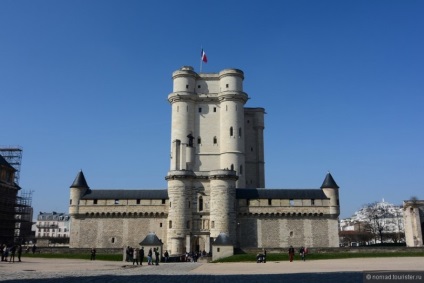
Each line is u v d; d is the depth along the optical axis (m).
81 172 74.56
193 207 70.19
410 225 71.56
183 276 24.58
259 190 74.06
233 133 82.19
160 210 71.69
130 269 32.69
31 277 23.08
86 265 38.16
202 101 85.12
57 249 60.78
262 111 93.06
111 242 70.88
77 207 71.81
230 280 21.45
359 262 39.31
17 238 95.12
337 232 71.56
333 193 72.88
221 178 69.56
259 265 39.25
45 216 173.50
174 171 70.50
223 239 57.84
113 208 71.75
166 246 70.50
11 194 85.75
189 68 88.50
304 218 72.00
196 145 83.25
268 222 71.69
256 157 90.94
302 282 19.42
